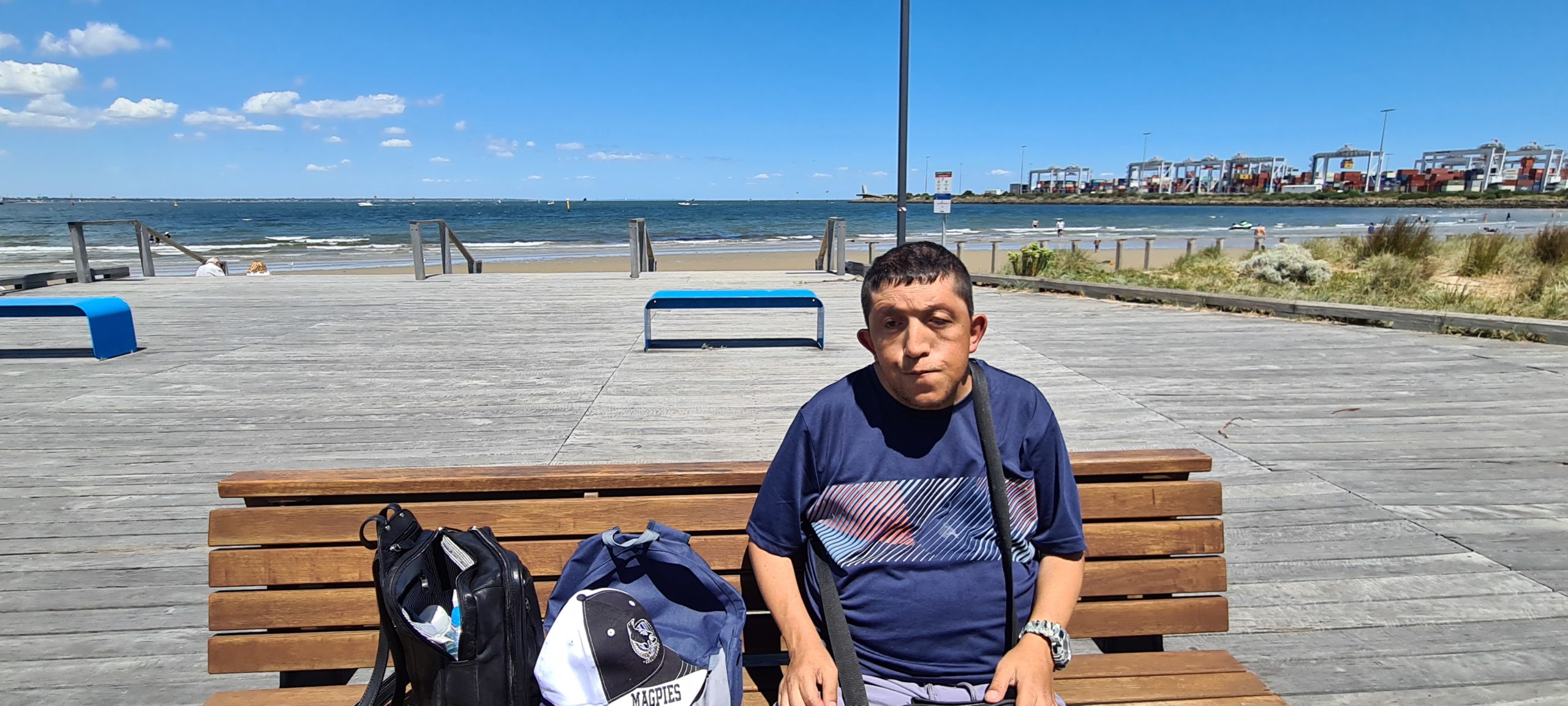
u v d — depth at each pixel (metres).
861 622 1.56
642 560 1.61
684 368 6.12
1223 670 1.83
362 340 7.29
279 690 1.75
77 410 4.96
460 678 1.38
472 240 39.47
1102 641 2.47
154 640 2.48
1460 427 4.54
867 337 1.53
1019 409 1.54
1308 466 3.92
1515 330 6.90
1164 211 99.62
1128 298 9.90
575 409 4.94
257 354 6.66
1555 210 77.38
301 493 1.73
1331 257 16.20
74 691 2.23
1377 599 2.69
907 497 1.52
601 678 1.42
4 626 2.54
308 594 1.75
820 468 1.55
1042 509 1.58
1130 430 4.50
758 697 1.77
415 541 1.52
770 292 7.09
